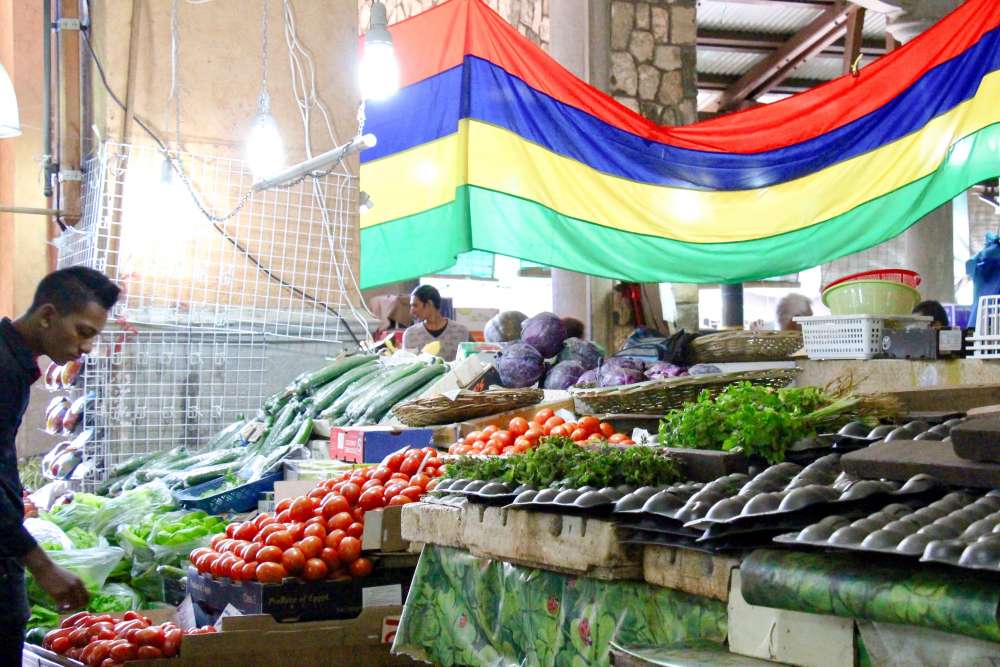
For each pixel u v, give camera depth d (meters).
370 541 3.75
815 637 1.97
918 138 6.58
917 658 1.82
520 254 7.01
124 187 6.42
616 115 7.30
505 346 6.14
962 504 2.00
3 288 8.07
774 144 7.22
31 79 7.57
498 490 2.79
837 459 2.43
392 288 12.59
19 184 7.49
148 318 6.38
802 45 15.98
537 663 2.69
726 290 12.85
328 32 7.10
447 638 3.02
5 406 3.05
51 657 3.72
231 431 6.33
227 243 6.70
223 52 6.79
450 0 7.00
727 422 2.90
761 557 2.02
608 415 4.35
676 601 2.35
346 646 3.63
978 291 7.06
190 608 4.14
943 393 4.07
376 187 7.06
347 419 5.74
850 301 5.22
